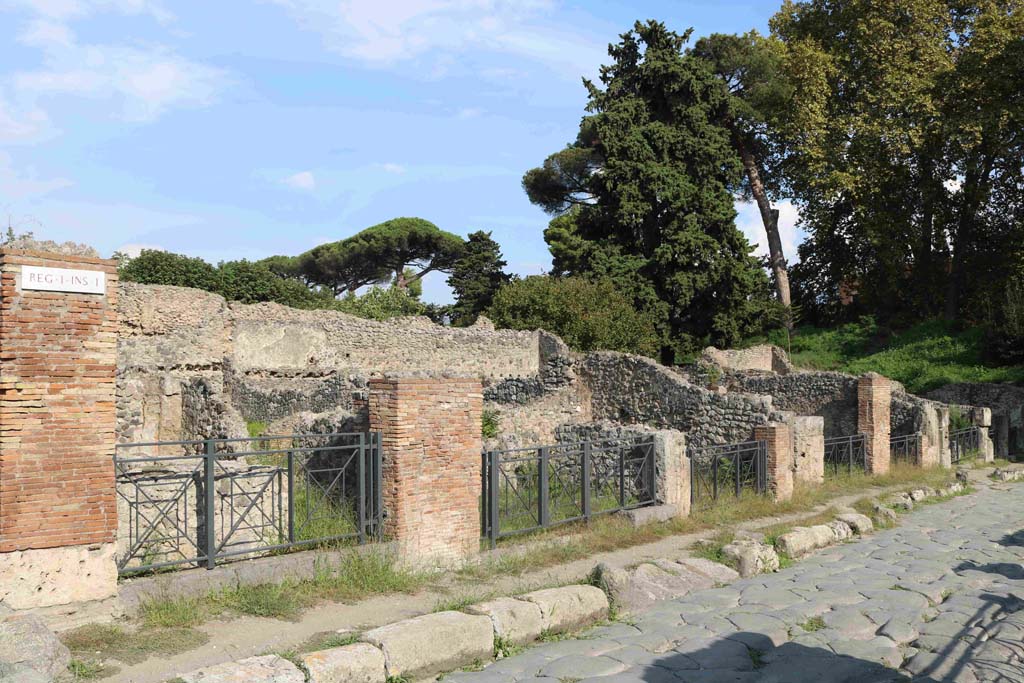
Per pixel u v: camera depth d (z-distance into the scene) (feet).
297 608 27.89
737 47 162.40
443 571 34.14
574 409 88.33
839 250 179.93
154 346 89.81
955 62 155.12
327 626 26.22
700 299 148.56
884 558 42.86
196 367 93.45
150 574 29.09
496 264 190.60
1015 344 132.05
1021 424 116.06
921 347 148.87
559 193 177.27
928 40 155.74
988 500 69.31
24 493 23.89
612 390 85.25
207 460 29.40
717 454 55.62
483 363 123.24
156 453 61.98
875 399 80.84
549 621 27.86
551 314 136.05
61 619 24.12
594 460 54.70
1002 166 159.74
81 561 24.72
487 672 23.67
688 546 42.47
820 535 46.52
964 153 155.22
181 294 103.91
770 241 176.04
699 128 150.41
